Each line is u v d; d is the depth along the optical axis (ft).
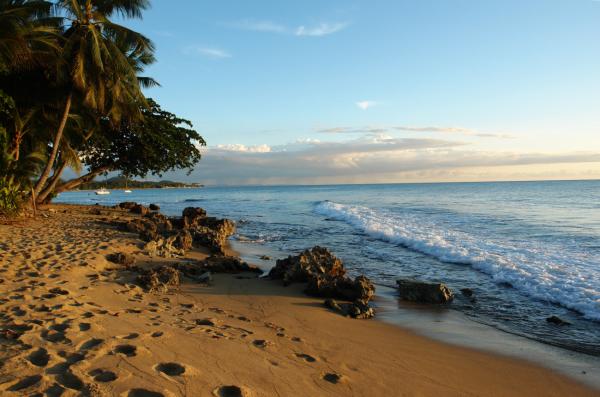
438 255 49.32
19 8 56.39
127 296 25.36
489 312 28.45
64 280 26.37
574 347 22.11
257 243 62.08
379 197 214.28
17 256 32.32
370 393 15.19
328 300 28.94
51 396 11.14
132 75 65.92
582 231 67.31
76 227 57.36
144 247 44.04
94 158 98.02
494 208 119.24
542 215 95.45
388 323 26.08
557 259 43.57
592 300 29.14
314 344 20.26
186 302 26.32
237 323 22.53
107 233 52.75
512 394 16.65
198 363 14.94
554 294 31.42
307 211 135.74
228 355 16.35
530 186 340.18
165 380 13.00
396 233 65.46
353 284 31.73
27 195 69.15
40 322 17.16
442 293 30.86
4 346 14.35
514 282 35.63
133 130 90.43
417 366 18.78
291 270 34.73
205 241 53.88
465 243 54.85
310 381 15.24
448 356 20.51
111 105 73.00
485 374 18.45
